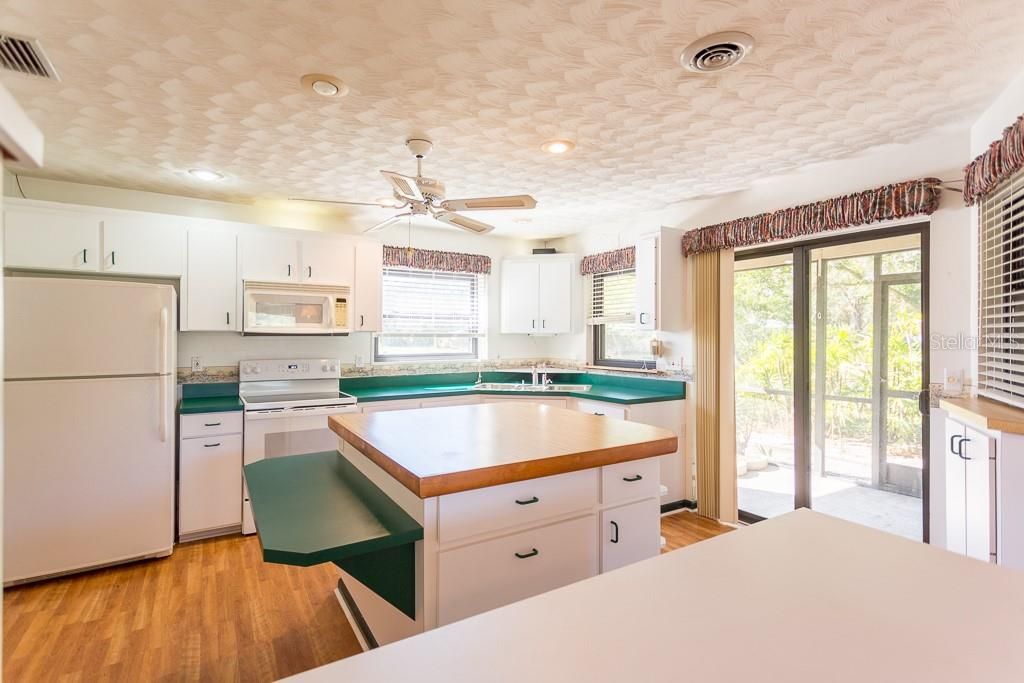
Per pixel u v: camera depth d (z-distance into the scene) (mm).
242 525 3473
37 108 2332
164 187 3576
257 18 1677
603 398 4047
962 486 2232
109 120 2461
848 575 946
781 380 3592
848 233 3158
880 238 3020
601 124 2518
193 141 2738
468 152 2898
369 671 689
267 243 3850
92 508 2852
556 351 5535
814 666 700
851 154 2934
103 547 2877
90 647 2207
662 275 3975
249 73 2027
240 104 2293
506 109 2354
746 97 2236
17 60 1926
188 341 3893
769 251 3625
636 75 2047
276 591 2701
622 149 2855
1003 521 1892
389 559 1715
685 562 995
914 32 1759
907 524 2955
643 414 3898
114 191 3604
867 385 3129
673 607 840
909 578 937
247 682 1997
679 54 1898
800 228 3219
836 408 3285
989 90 2170
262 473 2104
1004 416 1986
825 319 3328
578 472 1895
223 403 3594
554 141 2740
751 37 1793
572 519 1878
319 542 1421
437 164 3107
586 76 2055
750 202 3637
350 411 3881
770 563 991
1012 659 717
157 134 2643
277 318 3875
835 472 3291
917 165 2773
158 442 3027
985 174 2213
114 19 1679
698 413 3936
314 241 4023
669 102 2281
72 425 2801
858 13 1657
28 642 2238
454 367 5145
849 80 2086
